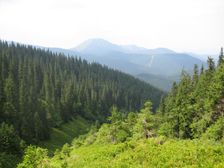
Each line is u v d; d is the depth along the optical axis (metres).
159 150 31.41
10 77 125.75
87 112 164.00
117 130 60.34
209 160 26.17
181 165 26.55
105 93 192.38
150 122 52.78
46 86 150.12
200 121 50.78
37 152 31.62
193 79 84.25
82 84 188.75
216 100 49.78
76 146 81.62
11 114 95.12
